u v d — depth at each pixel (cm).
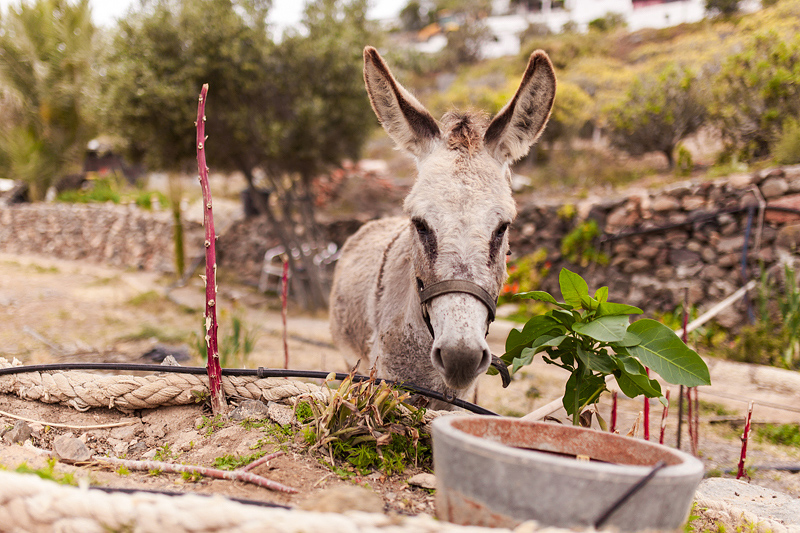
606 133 1119
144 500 126
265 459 199
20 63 1759
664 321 694
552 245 866
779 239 655
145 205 1525
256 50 849
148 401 245
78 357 578
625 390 223
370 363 294
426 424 227
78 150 1891
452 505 130
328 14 926
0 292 963
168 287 1088
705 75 940
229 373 249
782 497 287
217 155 930
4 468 173
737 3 1574
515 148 240
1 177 1919
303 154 931
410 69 2402
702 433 432
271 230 1135
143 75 815
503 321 757
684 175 904
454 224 199
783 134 752
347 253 420
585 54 1984
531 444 163
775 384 510
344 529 109
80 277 1227
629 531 115
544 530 109
